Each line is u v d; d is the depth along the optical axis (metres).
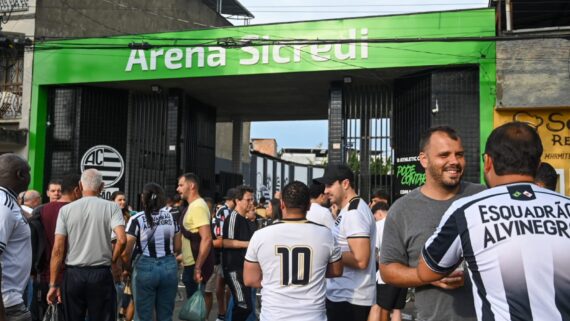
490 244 2.18
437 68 12.42
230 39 13.26
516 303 2.08
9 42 13.63
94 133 15.07
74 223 5.14
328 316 4.50
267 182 24.94
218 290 7.68
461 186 3.29
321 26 12.88
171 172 14.74
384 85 14.01
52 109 15.20
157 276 5.86
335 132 13.71
